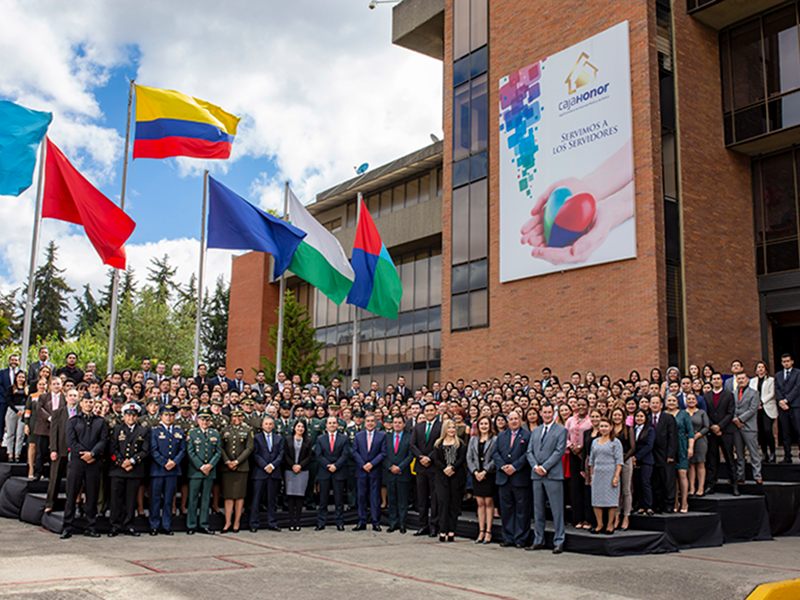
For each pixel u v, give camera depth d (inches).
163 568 335.0
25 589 275.7
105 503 473.7
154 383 604.1
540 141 821.2
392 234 1239.5
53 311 2501.2
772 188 800.3
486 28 931.3
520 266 829.2
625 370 708.7
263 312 1533.0
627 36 744.3
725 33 820.6
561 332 778.2
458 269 930.1
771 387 565.0
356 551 410.3
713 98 800.3
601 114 759.1
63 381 534.6
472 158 929.5
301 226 706.2
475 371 882.8
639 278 706.8
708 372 544.7
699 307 725.9
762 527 476.4
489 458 450.6
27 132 621.3
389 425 548.1
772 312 780.6
